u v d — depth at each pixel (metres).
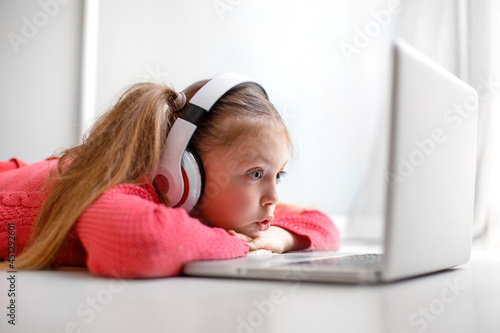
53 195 0.87
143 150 0.88
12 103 2.09
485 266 0.94
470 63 2.07
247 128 0.97
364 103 2.40
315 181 2.43
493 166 1.93
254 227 1.02
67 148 1.09
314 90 2.43
